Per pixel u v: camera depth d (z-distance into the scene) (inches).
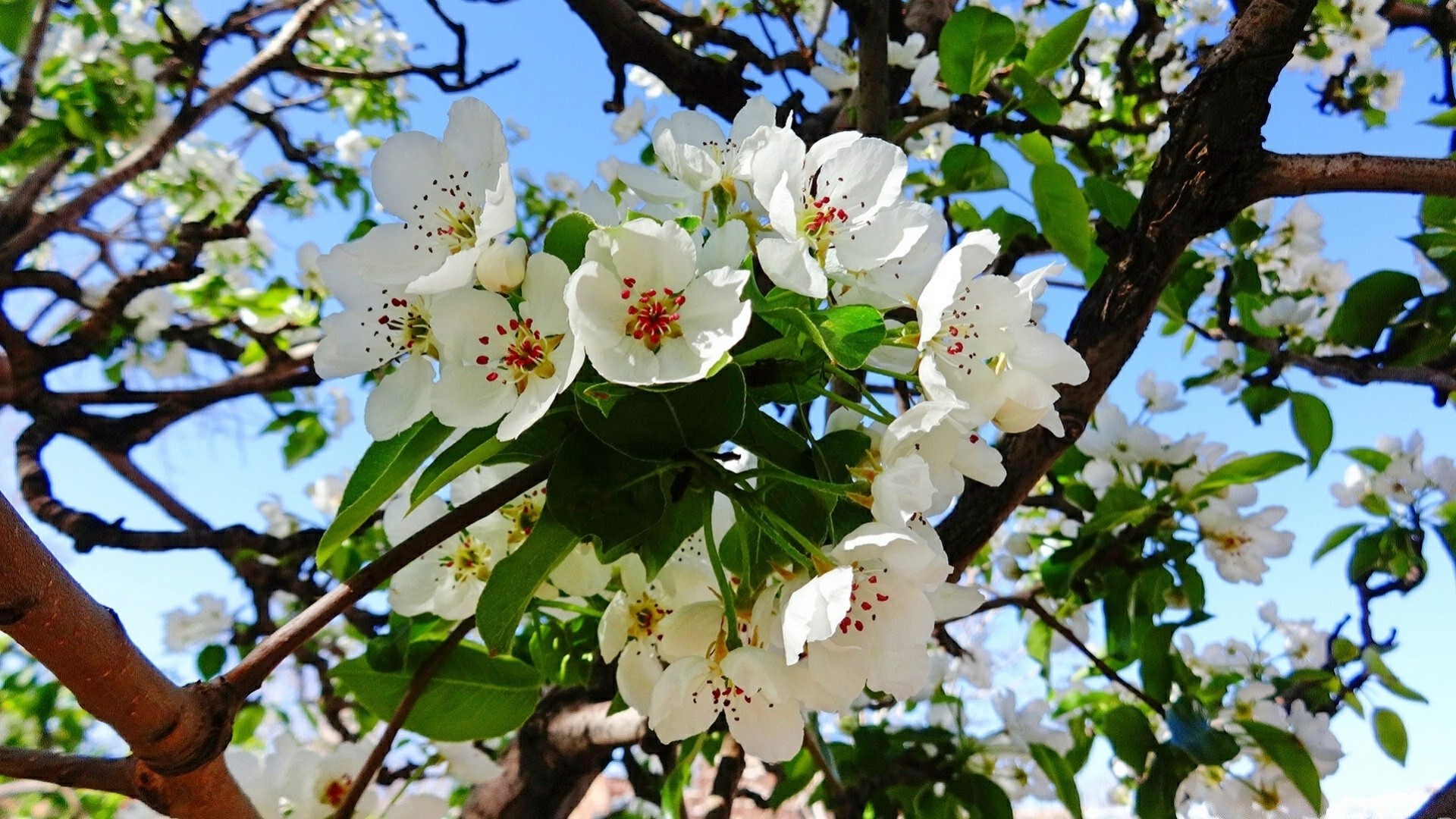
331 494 24.8
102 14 24.3
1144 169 23.0
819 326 7.1
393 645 10.7
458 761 12.3
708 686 8.0
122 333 25.0
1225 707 17.8
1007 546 20.0
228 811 7.1
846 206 8.1
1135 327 12.2
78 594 5.9
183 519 24.1
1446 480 20.4
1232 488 16.7
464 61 21.5
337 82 31.0
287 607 24.9
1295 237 22.8
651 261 7.0
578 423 7.7
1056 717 19.4
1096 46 28.7
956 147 15.2
